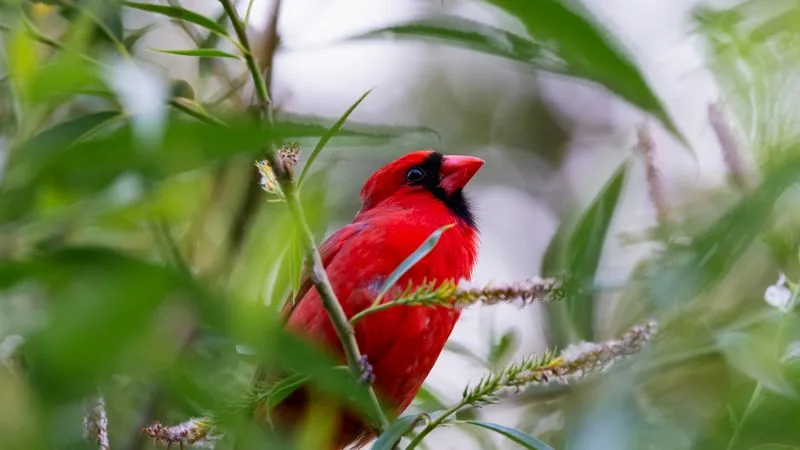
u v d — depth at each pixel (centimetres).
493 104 379
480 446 347
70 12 334
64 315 215
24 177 283
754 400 336
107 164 242
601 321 340
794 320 336
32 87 260
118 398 340
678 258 331
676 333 334
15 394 333
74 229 319
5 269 247
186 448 334
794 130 338
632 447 333
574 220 343
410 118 377
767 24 340
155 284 222
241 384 337
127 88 243
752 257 346
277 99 349
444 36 330
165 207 282
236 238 344
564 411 345
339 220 358
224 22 345
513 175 377
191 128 235
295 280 329
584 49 265
